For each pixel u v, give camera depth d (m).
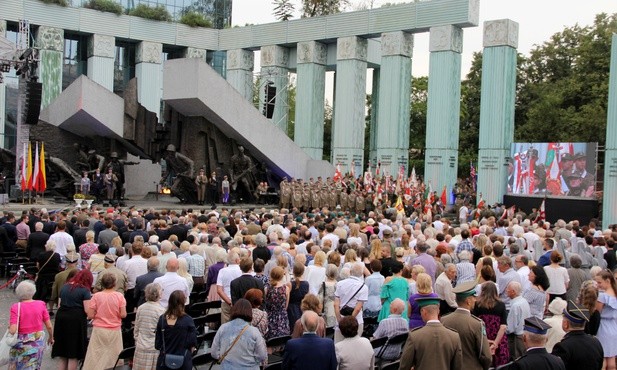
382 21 52.84
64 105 37.44
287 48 60.47
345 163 54.72
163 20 60.47
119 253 14.66
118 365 11.48
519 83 73.69
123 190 37.00
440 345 7.88
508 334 11.30
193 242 16.09
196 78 35.31
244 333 8.77
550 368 7.49
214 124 38.06
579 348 8.29
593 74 60.94
